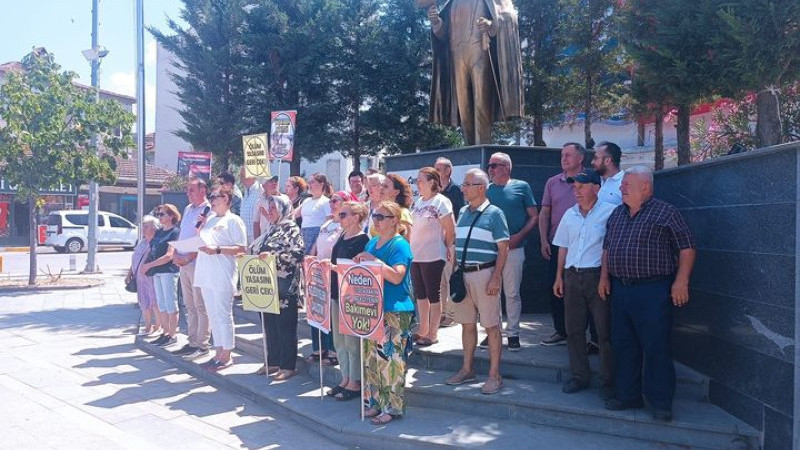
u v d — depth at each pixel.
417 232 6.35
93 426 5.52
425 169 6.35
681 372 5.38
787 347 4.03
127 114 15.05
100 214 27.69
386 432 5.00
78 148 14.88
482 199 5.55
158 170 37.28
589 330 6.04
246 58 18.02
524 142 19.31
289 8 17.88
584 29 13.79
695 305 5.39
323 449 5.07
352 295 5.35
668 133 19.52
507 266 6.21
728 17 6.15
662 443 4.66
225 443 5.21
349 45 17.59
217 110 17.89
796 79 6.55
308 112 17.19
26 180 14.19
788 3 5.96
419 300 6.51
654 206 4.75
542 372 5.71
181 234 7.84
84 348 8.63
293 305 6.70
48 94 14.05
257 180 9.59
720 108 11.23
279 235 6.64
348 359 5.98
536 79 14.77
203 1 18.17
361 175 8.63
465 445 4.66
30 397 6.36
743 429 4.44
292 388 6.38
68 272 18.08
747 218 4.51
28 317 11.01
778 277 4.12
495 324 5.43
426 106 17.56
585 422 4.93
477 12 8.27
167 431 5.47
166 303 8.28
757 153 4.31
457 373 6.02
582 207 5.32
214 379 7.01
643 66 7.49
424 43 17.17
